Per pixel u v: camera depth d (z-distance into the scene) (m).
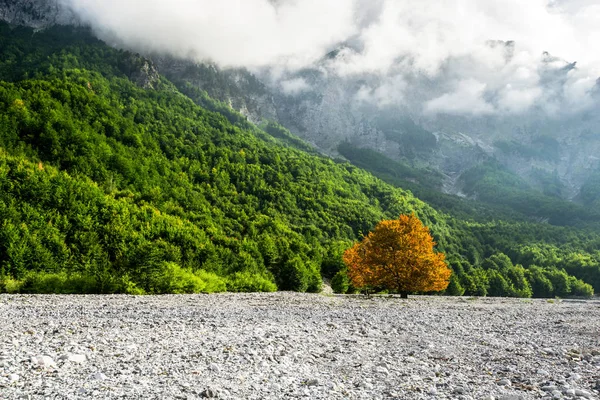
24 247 31.56
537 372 9.48
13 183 43.16
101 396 6.66
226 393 7.18
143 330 13.28
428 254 40.59
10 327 12.70
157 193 97.38
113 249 39.09
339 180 198.12
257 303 26.92
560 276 137.00
